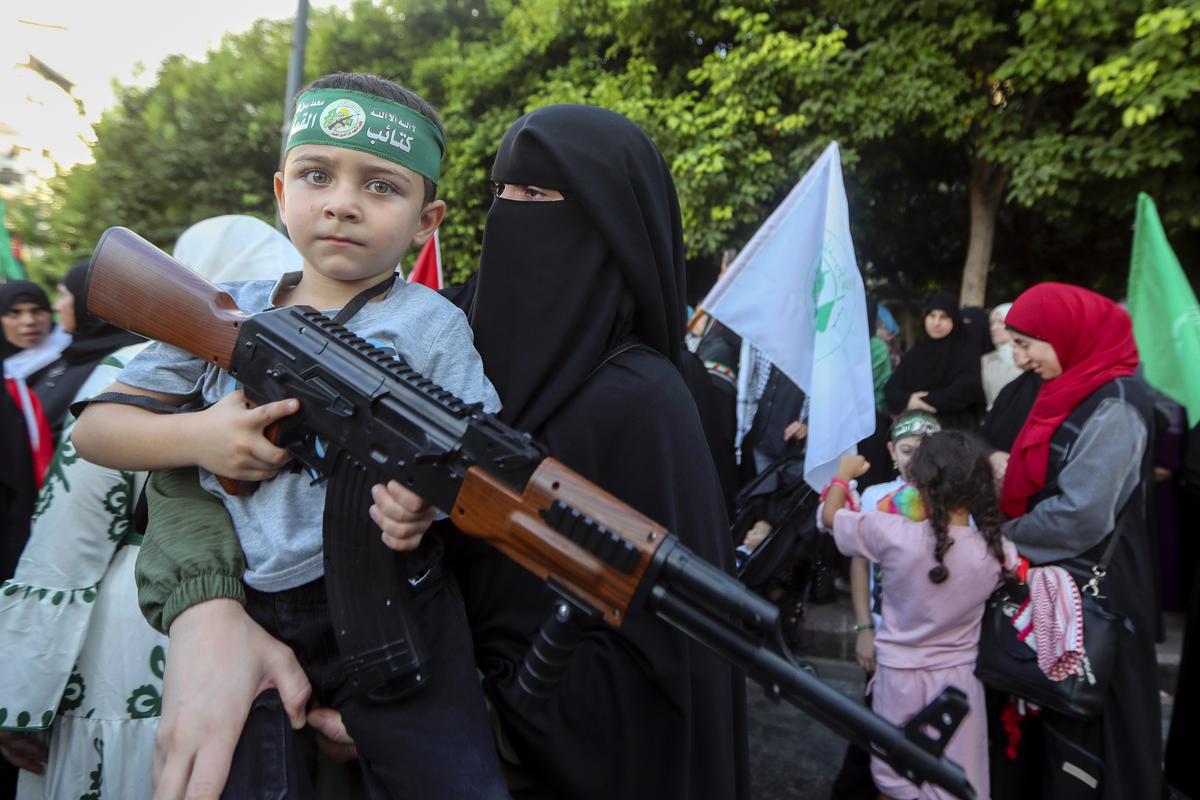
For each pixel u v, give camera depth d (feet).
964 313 18.01
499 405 4.15
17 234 37.83
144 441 3.65
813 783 10.83
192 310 3.83
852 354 9.20
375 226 3.78
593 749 3.92
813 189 9.75
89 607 5.72
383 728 3.52
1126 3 20.62
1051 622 7.63
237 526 3.82
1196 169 23.73
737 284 9.84
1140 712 7.72
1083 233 30.07
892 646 8.23
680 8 27.43
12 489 8.48
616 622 3.10
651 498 4.09
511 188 4.55
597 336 4.33
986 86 25.26
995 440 10.59
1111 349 8.27
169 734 3.34
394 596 3.58
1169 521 15.15
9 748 6.23
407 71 34.55
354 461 3.54
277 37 38.86
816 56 24.20
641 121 26.58
